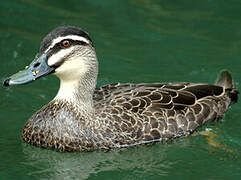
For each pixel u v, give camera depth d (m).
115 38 19.73
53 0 22.22
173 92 14.59
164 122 13.98
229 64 18.20
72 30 13.23
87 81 13.72
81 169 13.15
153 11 21.83
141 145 13.81
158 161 13.60
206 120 14.66
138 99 14.13
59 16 21.06
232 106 16.05
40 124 13.60
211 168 13.27
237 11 21.70
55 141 13.42
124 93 14.40
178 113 14.25
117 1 22.20
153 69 17.89
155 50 19.05
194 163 13.52
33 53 18.58
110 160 13.55
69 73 13.46
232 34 20.14
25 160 13.36
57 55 13.13
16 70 17.56
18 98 16.33
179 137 14.17
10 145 13.95
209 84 15.61
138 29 20.41
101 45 19.20
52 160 13.45
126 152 13.72
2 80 17.00
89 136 13.49
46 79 17.52
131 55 18.69
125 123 13.66
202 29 20.47
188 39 19.77
